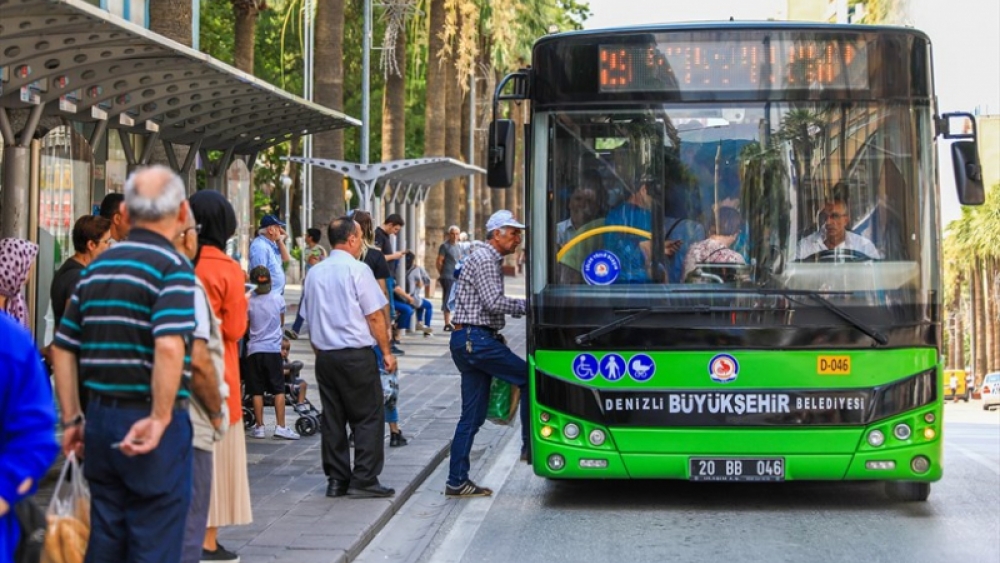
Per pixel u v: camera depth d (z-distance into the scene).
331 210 27.66
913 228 9.74
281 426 13.18
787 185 9.73
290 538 8.67
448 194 47.34
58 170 12.66
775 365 9.59
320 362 10.16
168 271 5.64
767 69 9.79
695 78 9.80
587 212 9.80
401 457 12.30
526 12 47.94
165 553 5.73
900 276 9.67
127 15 19.06
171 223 5.75
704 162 9.75
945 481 11.80
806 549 8.73
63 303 8.80
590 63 9.84
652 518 9.91
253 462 11.81
